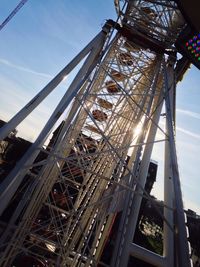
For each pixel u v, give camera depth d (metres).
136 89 9.80
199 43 3.56
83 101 6.03
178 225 2.71
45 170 8.25
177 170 3.58
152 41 8.40
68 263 8.66
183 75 7.66
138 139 6.44
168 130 4.83
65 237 9.00
